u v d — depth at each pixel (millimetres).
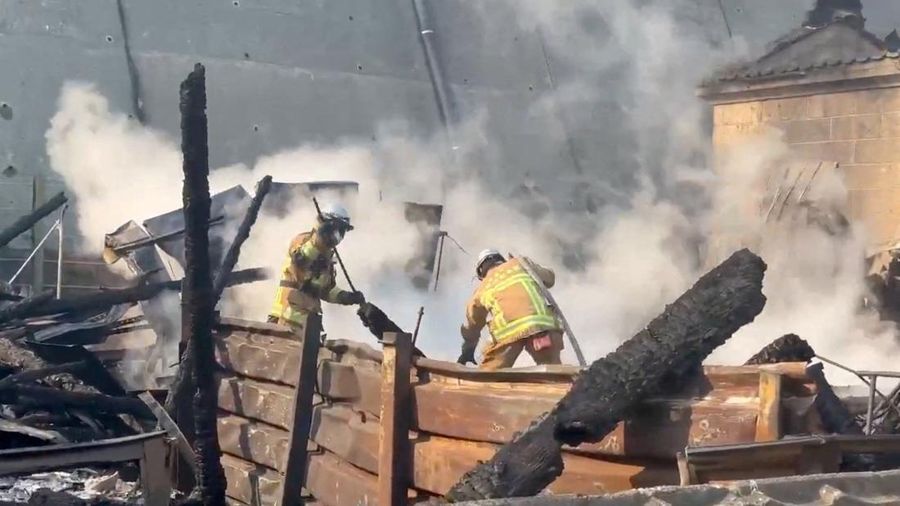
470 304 11672
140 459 8945
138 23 29125
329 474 10602
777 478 5758
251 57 30312
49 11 28125
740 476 6340
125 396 14164
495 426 8234
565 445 7562
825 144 25203
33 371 13242
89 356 15234
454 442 8742
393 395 9133
